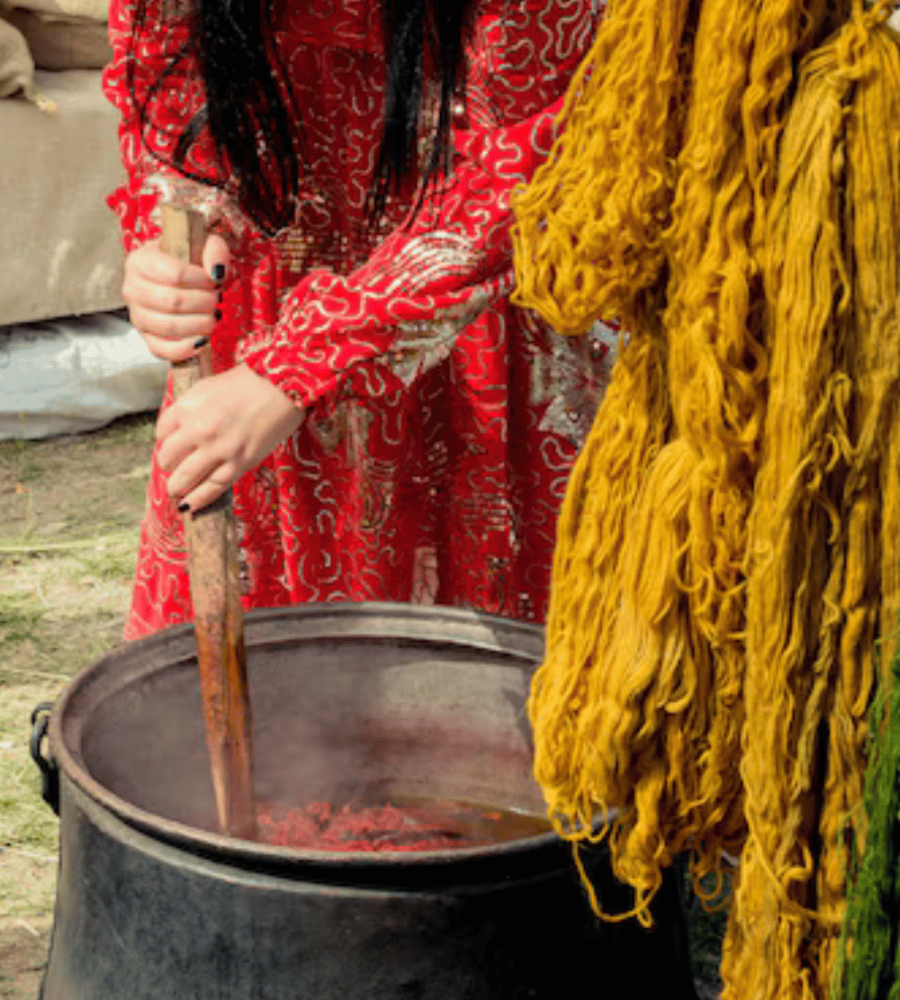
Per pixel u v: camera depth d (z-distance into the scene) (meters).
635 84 1.42
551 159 1.54
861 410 1.36
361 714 2.20
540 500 2.31
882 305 1.34
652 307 1.52
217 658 1.81
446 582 2.38
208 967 1.59
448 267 1.77
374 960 1.56
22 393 4.83
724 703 1.49
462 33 1.86
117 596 3.76
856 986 1.37
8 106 4.73
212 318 1.84
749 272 1.38
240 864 1.56
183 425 1.76
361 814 2.17
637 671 1.48
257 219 2.08
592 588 1.57
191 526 1.80
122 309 5.31
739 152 1.38
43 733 1.87
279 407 1.77
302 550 2.31
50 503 4.38
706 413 1.40
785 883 1.44
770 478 1.38
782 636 1.40
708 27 1.36
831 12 1.38
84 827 1.69
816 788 1.45
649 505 1.48
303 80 2.08
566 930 1.63
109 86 2.11
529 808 2.18
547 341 2.19
